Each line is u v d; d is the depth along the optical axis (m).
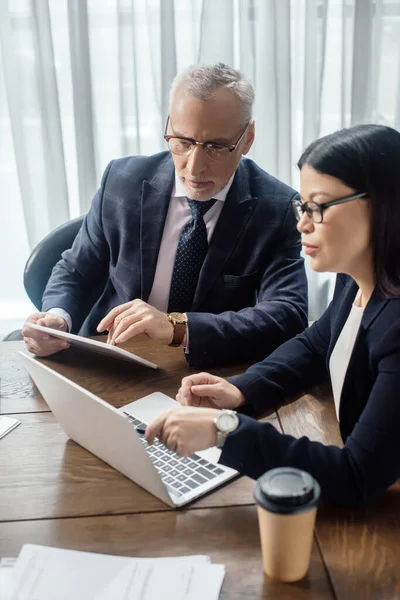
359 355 1.17
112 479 1.14
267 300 1.71
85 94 2.49
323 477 1.05
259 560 0.96
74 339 1.43
